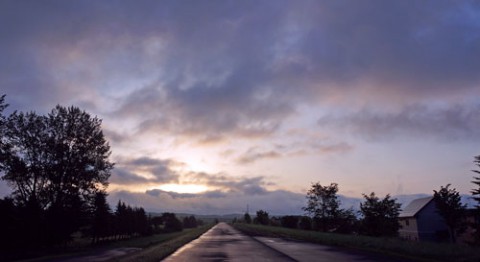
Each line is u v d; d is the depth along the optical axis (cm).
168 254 2675
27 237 3494
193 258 2416
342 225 5859
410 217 5500
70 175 4316
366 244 2983
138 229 6831
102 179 4569
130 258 2333
